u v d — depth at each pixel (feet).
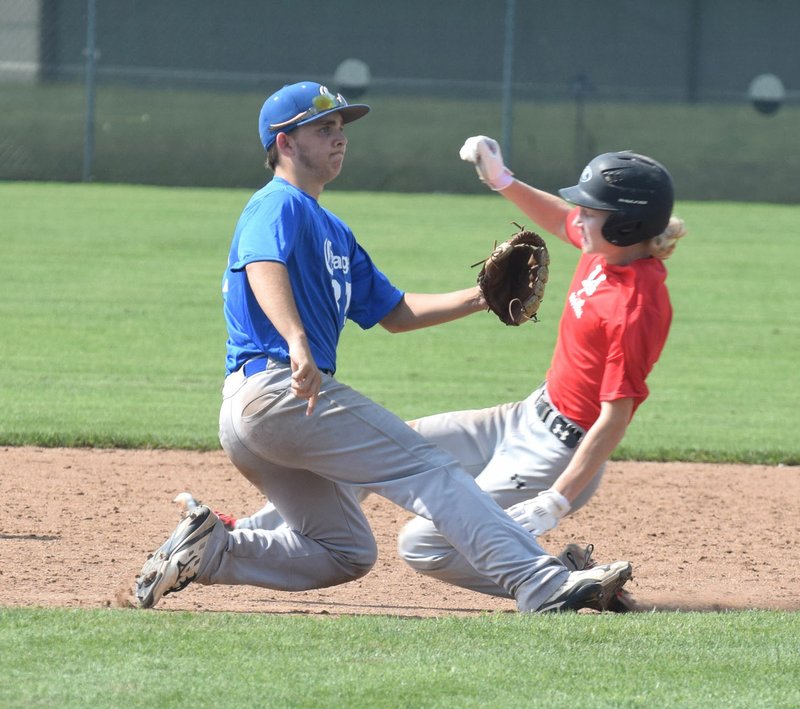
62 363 122.01
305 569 53.36
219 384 115.03
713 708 39.45
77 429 94.43
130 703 38.29
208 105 315.37
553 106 320.29
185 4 318.04
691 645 45.93
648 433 101.09
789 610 56.08
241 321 50.11
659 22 321.11
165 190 300.81
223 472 85.46
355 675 41.32
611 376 51.24
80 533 68.44
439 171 319.47
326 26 323.57
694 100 321.52
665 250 52.31
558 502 51.44
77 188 296.30
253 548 52.60
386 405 105.29
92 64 302.45
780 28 319.27
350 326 149.59
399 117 320.09
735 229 258.78
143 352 128.77
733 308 168.25
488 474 56.80
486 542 50.11
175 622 47.06
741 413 110.11
